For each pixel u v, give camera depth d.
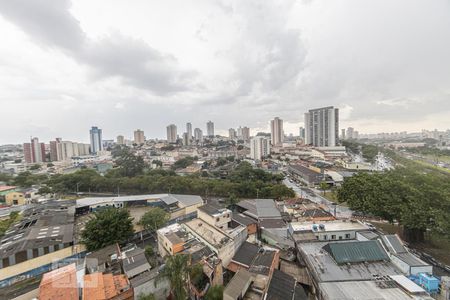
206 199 78.75
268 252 36.00
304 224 45.12
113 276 29.95
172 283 26.09
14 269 33.28
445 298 25.11
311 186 93.12
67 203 63.59
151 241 47.56
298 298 26.73
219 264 31.97
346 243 33.56
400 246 32.16
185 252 34.25
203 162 148.38
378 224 51.94
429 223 37.44
